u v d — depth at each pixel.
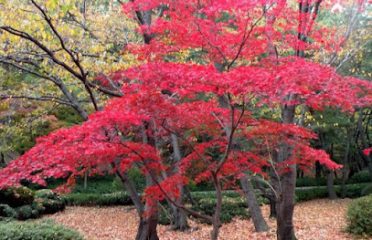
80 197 17.89
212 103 5.62
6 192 13.22
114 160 5.54
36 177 4.24
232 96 5.23
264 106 10.47
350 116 16.12
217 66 7.15
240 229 11.09
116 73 7.12
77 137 4.39
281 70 4.34
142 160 5.25
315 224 11.53
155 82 4.47
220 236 10.28
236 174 6.21
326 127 16.23
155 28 6.30
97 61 6.54
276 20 6.92
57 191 5.75
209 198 14.74
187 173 6.31
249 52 6.20
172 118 4.98
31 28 5.68
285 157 6.94
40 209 14.47
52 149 4.36
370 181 22.34
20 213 13.21
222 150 6.56
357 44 10.02
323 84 4.98
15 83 8.92
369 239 9.00
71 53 5.89
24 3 6.03
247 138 6.55
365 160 21.19
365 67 13.79
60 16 5.97
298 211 15.26
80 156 4.37
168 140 9.73
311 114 12.02
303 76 4.35
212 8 5.36
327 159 6.29
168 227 11.64
